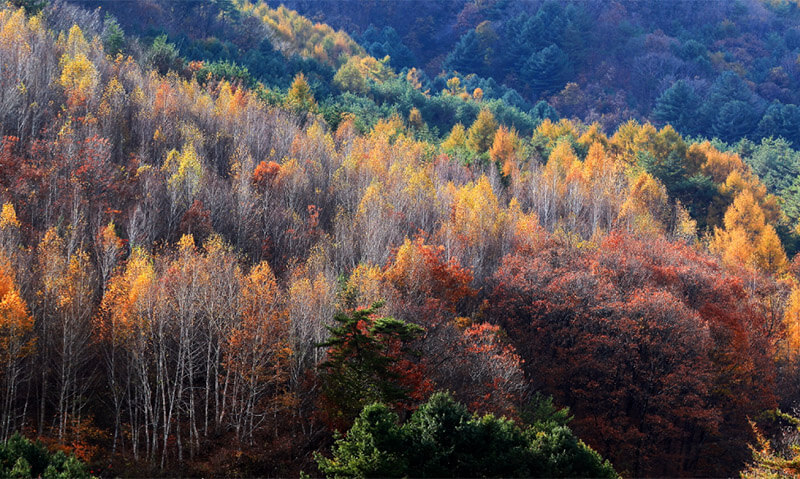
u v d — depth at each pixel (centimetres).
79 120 6856
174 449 4359
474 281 5981
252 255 5888
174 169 6450
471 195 7325
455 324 4809
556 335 5397
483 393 4256
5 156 5791
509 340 5247
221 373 4944
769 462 3253
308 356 4697
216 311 4625
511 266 5922
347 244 5931
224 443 4450
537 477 3139
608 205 8825
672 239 8638
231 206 6297
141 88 8600
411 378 3912
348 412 3925
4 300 3969
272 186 6825
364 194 7075
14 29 8281
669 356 5203
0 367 4103
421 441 3138
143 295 4291
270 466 4250
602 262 6366
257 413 4728
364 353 3744
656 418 5003
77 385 4591
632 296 5656
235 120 8400
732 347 5525
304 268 5362
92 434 4281
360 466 3036
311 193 7194
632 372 5284
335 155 8275
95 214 5519
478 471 3105
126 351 4581
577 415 5275
